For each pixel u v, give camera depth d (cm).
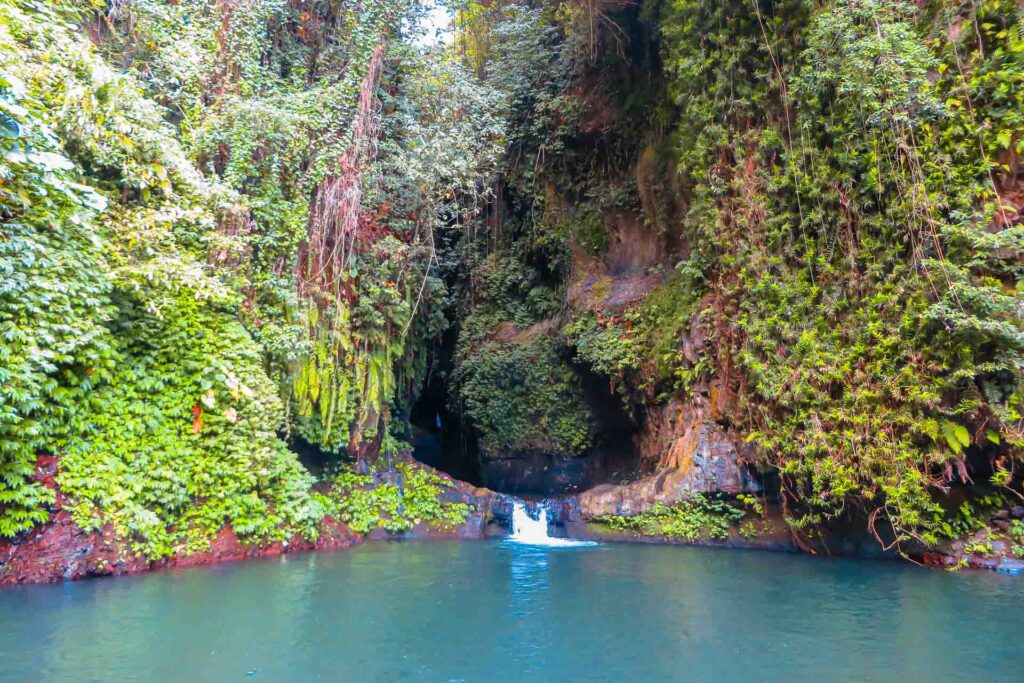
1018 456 802
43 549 745
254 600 704
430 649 553
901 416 852
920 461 840
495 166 1625
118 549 795
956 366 814
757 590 774
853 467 891
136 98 902
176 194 973
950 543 905
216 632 587
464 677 489
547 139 1733
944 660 522
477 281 1858
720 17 1174
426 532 1244
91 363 804
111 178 943
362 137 1228
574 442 1627
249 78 1153
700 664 518
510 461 1725
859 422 887
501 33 1747
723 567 921
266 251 1111
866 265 938
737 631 608
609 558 1002
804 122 1036
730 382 1131
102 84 834
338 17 1332
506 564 945
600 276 1636
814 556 1012
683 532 1156
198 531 903
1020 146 810
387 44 1352
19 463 718
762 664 517
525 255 1830
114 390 839
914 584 798
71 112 813
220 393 927
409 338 1462
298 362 1117
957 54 871
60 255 764
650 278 1524
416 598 730
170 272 878
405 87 1395
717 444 1155
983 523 883
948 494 902
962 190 842
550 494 1630
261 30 1196
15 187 710
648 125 1575
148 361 884
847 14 946
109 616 626
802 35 1061
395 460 1335
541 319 1786
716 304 1166
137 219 886
